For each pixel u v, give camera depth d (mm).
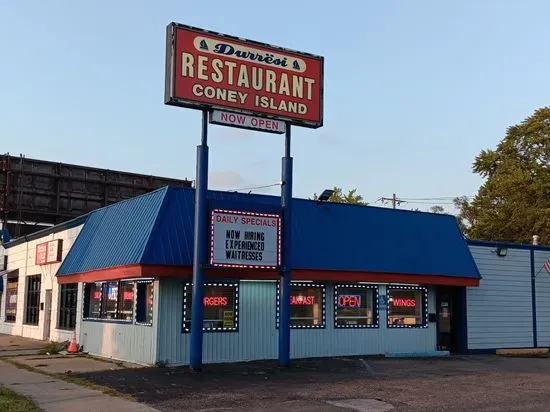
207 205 16406
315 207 20609
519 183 44812
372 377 15484
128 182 51156
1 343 25797
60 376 15227
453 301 23656
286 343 17219
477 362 19828
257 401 11914
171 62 16156
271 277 18312
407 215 22562
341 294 20641
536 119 46219
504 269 24844
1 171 45750
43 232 28812
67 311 24766
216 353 18047
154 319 17375
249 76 17188
